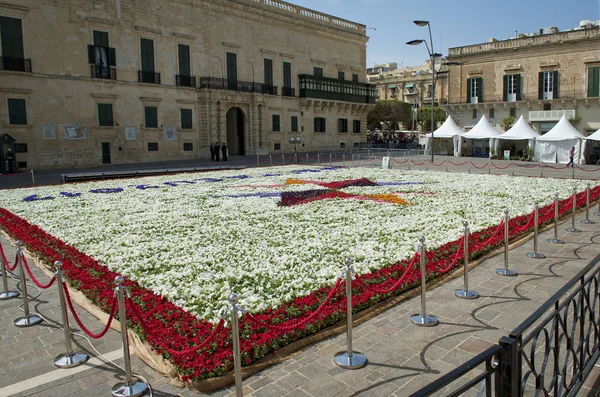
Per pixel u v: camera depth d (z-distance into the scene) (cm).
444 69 6969
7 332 718
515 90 5394
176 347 571
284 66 5378
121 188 2223
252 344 589
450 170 3206
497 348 335
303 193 1866
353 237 1134
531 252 1079
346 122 6284
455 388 535
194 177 2744
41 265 1037
